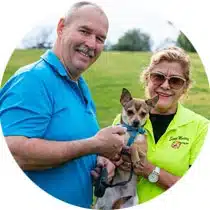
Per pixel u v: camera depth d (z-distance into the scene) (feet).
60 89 5.08
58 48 5.23
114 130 5.16
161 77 5.69
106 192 5.66
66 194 5.22
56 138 5.00
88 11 5.19
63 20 5.25
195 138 5.73
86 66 5.24
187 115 5.75
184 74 5.71
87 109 5.37
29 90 4.88
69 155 4.91
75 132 5.10
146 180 5.77
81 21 5.16
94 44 5.19
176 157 5.71
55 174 5.17
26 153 4.80
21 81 4.93
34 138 4.83
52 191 5.19
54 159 4.86
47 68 5.09
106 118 5.67
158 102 5.70
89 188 5.46
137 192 5.80
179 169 5.71
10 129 4.84
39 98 4.89
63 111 5.05
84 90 5.42
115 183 5.73
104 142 5.07
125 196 5.75
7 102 4.91
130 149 5.71
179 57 5.68
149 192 5.78
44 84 4.96
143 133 5.72
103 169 5.55
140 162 5.72
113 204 5.71
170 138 5.73
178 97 5.72
